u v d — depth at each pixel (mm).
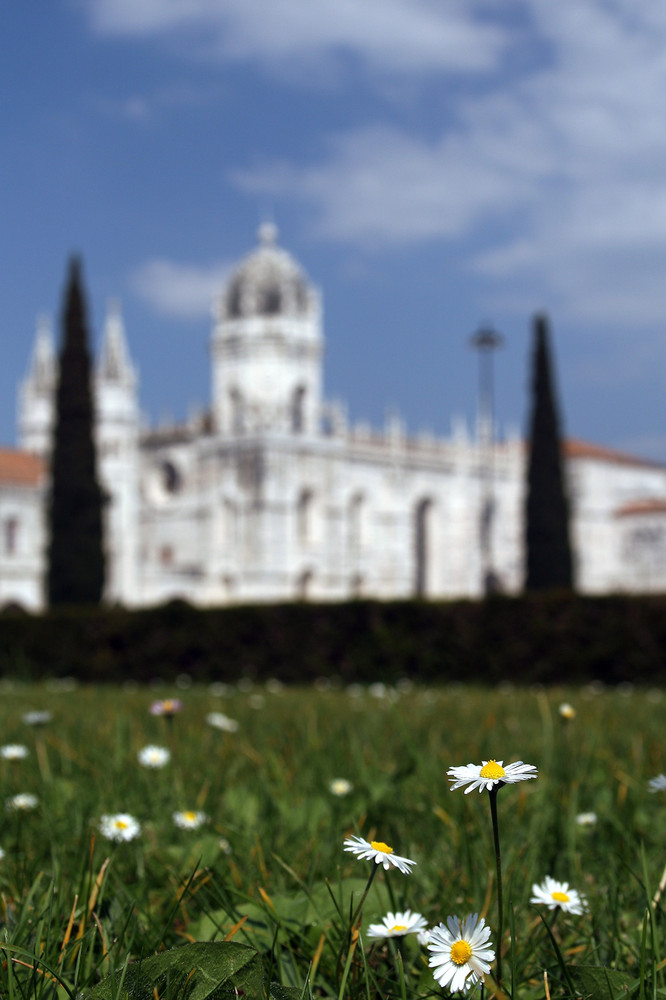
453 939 3727
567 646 30516
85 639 34938
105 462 120500
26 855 6504
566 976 4242
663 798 8672
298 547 118312
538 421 76938
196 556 120188
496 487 138000
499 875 3936
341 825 7406
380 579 125875
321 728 13227
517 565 138625
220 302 122438
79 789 8617
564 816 7555
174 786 8820
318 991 4742
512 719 15383
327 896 5371
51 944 4734
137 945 5094
